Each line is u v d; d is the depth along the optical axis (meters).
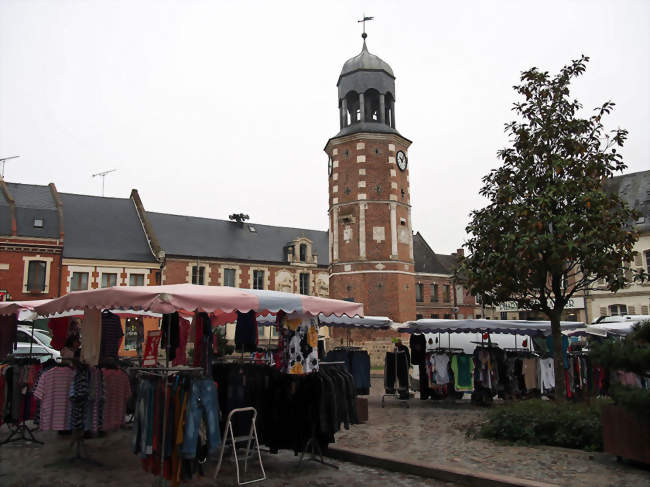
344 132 26.97
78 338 9.43
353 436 9.16
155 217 35.16
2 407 8.54
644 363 6.43
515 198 9.69
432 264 43.75
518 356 13.67
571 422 8.14
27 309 8.26
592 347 7.20
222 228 37.69
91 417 7.26
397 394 15.07
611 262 8.79
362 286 25.38
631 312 29.16
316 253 38.19
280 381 7.63
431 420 11.08
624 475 6.31
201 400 6.19
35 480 6.54
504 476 6.28
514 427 8.52
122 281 29.58
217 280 34.38
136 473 6.90
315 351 7.75
